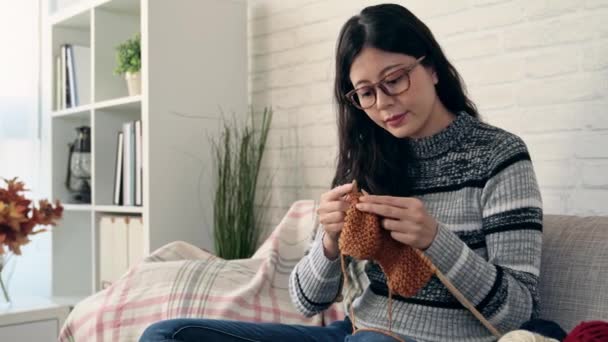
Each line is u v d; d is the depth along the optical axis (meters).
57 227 3.17
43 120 3.44
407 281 1.08
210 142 2.65
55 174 3.19
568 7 1.76
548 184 1.81
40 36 3.42
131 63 2.67
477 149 1.24
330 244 1.28
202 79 2.64
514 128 1.89
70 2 3.47
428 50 1.27
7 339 2.20
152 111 2.49
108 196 2.89
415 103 1.22
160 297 1.86
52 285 3.16
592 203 1.71
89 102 3.18
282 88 2.68
